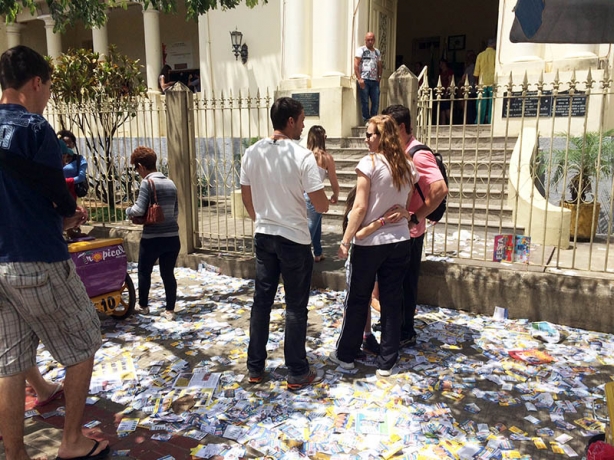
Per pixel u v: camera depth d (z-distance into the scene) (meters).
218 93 12.65
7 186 2.57
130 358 4.26
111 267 4.86
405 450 3.00
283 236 3.51
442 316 5.09
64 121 9.15
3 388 2.66
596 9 3.95
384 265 3.79
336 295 5.69
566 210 6.32
